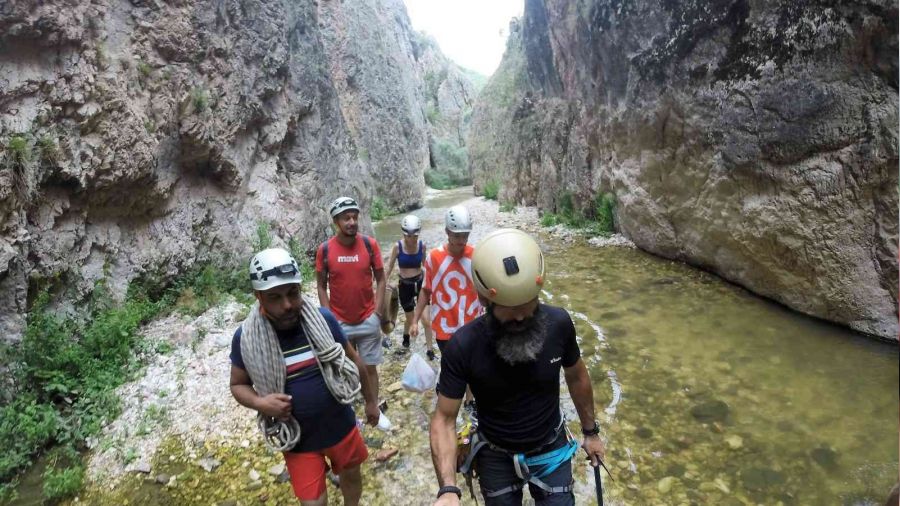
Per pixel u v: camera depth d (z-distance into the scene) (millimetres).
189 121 6613
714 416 4078
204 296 6578
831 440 3666
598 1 9961
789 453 3568
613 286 7586
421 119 31969
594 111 11492
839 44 4973
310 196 9852
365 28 21953
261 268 2299
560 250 10359
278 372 2381
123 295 5637
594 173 12031
